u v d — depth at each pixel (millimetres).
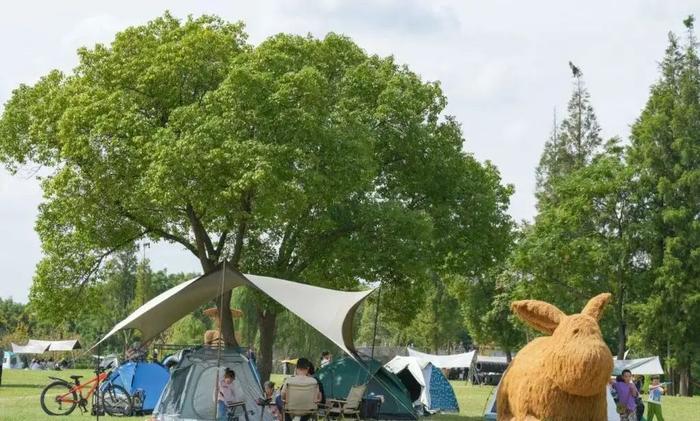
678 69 55156
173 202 25047
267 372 29047
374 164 26938
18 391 33000
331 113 26828
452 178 30344
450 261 30922
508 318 58375
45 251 28672
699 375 58344
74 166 26594
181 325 77438
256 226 28281
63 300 28625
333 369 21297
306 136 25219
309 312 15242
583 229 52625
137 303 84938
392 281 29188
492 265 31453
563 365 7754
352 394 16734
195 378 16797
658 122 52812
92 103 25750
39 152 28203
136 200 25922
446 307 75562
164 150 24094
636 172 52656
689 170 52031
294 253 29047
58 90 28016
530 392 8094
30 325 102688
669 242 50625
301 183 25031
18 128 28500
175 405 16688
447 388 28609
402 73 30906
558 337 8000
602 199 52125
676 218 50781
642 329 51062
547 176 66312
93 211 27297
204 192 24672
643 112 55156
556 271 51500
